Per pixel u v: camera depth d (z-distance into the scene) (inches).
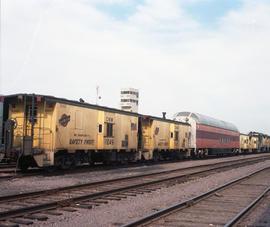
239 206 348.8
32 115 574.9
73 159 680.4
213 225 265.3
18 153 570.6
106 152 805.9
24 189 426.3
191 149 1326.3
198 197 372.2
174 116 1386.6
